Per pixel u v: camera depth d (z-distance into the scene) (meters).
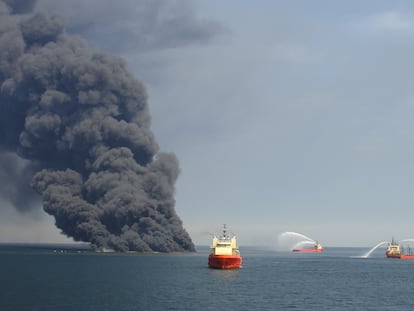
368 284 180.75
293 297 139.75
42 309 112.62
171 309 115.88
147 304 121.56
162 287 154.50
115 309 114.19
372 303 132.25
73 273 195.50
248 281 179.00
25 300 124.38
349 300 137.00
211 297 135.25
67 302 122.12
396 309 123.25
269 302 129.38
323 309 121.19
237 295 140.38
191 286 158.50
